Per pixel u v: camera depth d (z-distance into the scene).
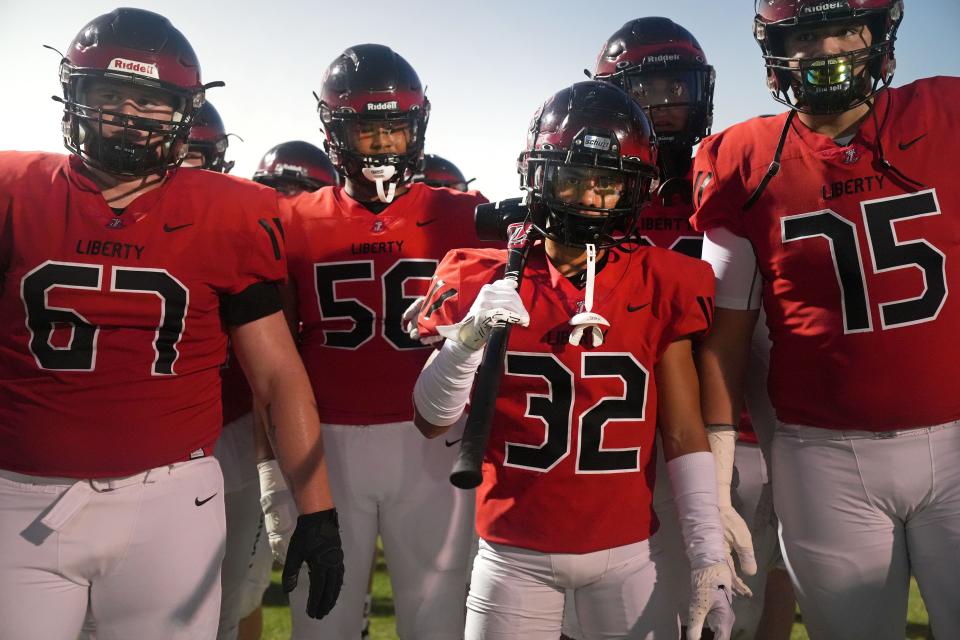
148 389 1.77
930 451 1.93
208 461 1.87
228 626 2.80
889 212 1.94
